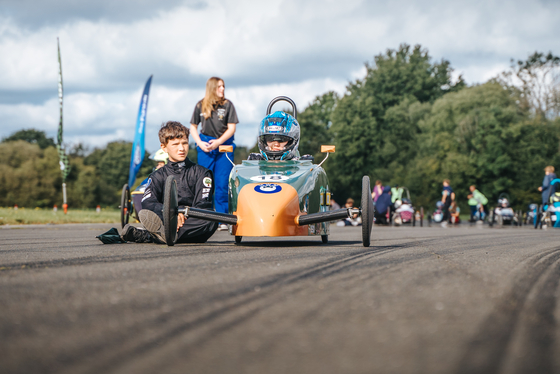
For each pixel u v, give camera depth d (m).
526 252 5.05
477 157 45.59
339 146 58.44
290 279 3.04
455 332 1.94
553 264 4.02
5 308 2.28
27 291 2.65
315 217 5.52
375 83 72.12
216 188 7.95
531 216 23.64
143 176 74.69
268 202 5.54
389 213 18.45
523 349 1.75
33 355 1.67
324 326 2.01
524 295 2.64
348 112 58.62
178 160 6.16
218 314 2.19
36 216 16.06
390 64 71.94
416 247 5.54
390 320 2.10
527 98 48.88
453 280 3.05
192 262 3.87
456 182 46.16
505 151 44.22
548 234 9.63
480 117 47.31
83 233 9.33
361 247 5.51
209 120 7.86
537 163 43.12
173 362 1.61
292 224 5.58
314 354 1.69
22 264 3.76
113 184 87.19
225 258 4.18
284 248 5.32
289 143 6.73
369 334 1.91
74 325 2.01
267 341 1.82
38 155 72.00
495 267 3.70
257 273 3.27
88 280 2.99
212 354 1.68
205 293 2.61
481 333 1.93
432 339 1.85
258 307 2.31
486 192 45.53
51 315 2.16
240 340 1.83
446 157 48.41
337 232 10.97
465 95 51.22
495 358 1.65
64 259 4.11
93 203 73.25
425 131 57.41
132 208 9.72
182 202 6.10
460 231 11.60
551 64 47.81
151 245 5.79
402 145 60.31
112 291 2.66
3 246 5.79
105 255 4.47
